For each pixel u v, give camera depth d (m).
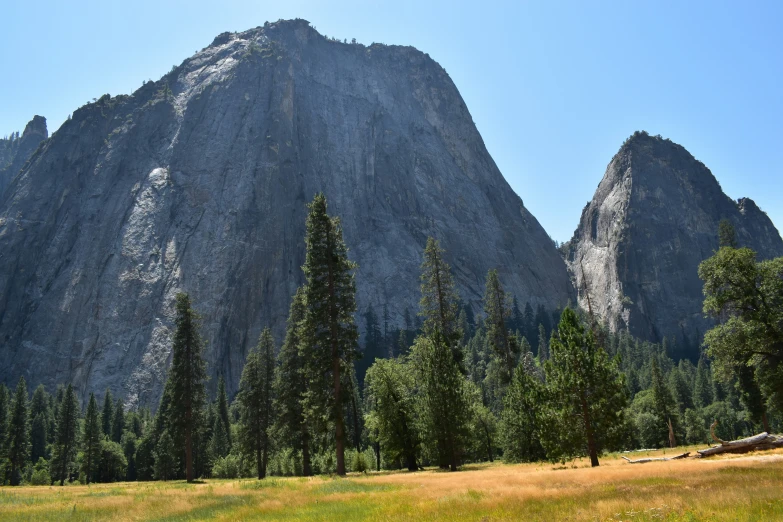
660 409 82.25
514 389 50.34
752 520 12.27
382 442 48.50
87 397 132.88
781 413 42.44
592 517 13.76
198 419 50.25
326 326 39.47
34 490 32.84
